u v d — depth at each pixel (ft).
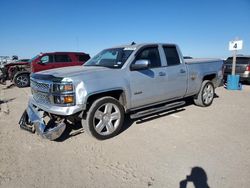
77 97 12.24
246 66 38.19
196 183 9.28
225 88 35.73
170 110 20.17
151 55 16.25
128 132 15.02
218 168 10.34
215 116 18.44
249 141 13.26
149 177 9.78
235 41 33.14
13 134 15.14
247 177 9.60
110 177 9.86
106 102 13.53
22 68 41.73
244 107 21.56
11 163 11.18
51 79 12.68
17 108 23.18
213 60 21.83
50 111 12.76
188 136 14.19
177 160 11.16
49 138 12.71
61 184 9.41
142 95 15.29
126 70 14.48
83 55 42.50
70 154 12.09
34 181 9.64
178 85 17.80
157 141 13.50
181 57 18.31
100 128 13.52
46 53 39.06
